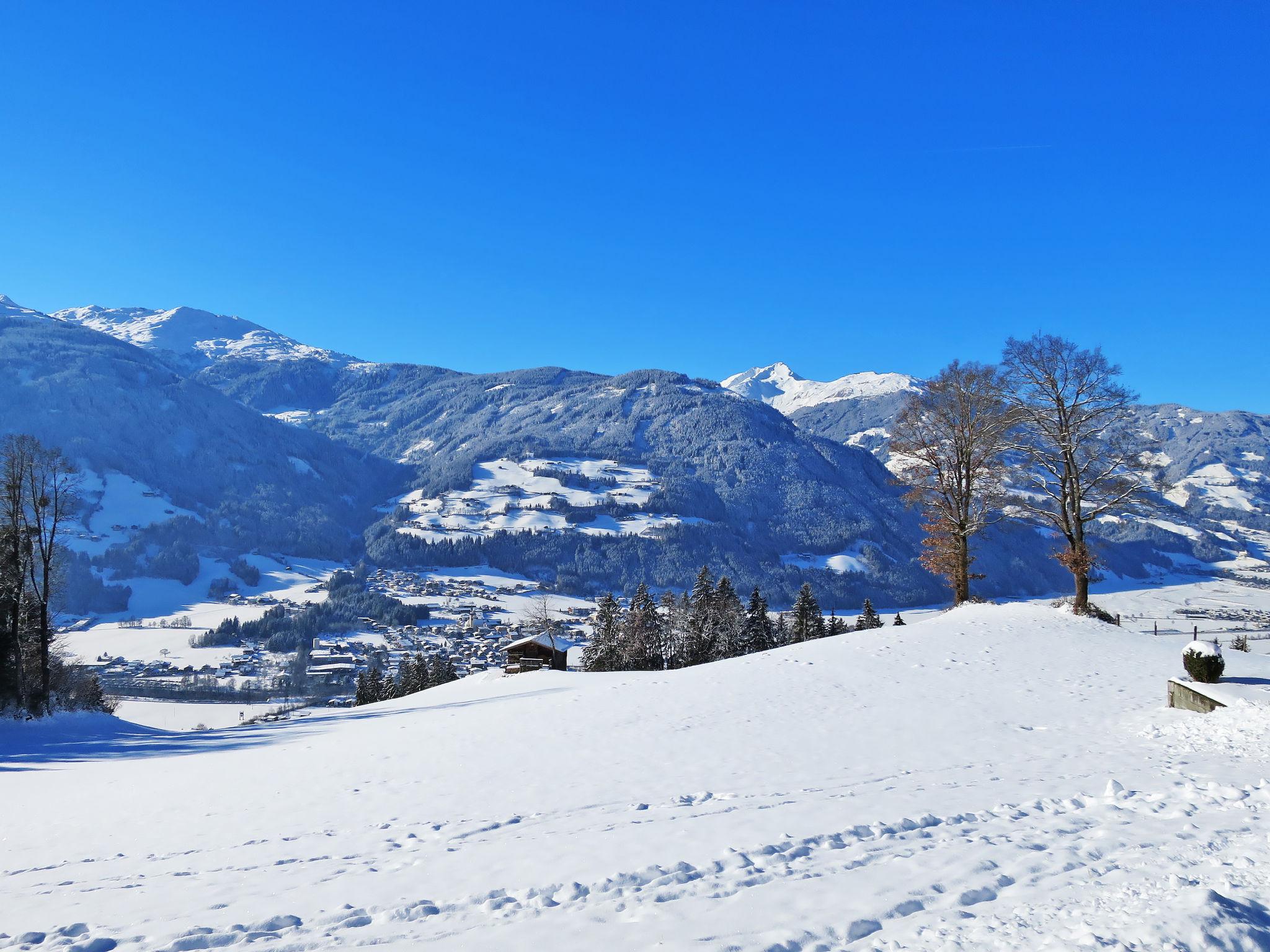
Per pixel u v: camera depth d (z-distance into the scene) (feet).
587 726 61.46
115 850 33.88
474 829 32.09
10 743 92.68
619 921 19.67
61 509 124.98
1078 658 77.30
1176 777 34.45
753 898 20.72
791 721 56.90
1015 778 36.11
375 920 21.25
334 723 104.88
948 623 99.76
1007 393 107.55
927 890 20.74
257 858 29.94
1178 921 17.12
